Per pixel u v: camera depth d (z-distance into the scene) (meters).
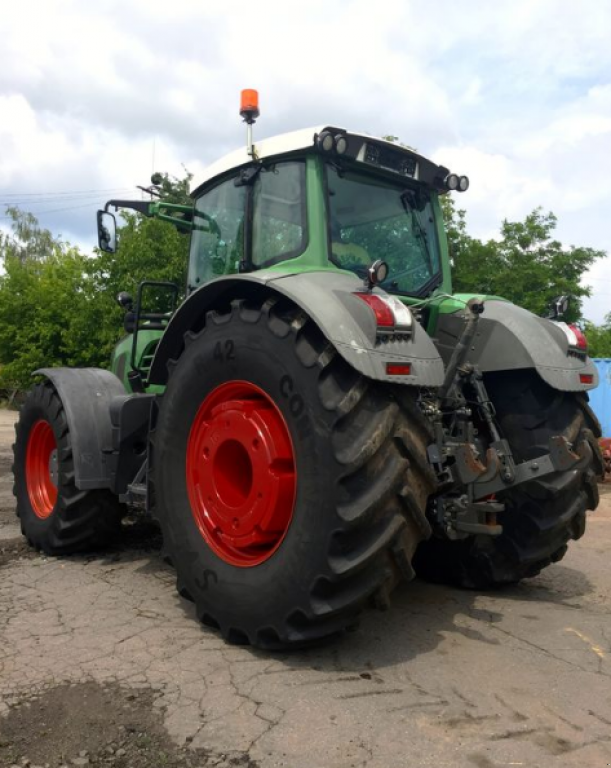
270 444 2.93
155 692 2.57
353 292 2.88
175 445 3.43
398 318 2.77
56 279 24.80
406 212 3.91
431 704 2.49
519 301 19.62
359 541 2.65
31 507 4.88
